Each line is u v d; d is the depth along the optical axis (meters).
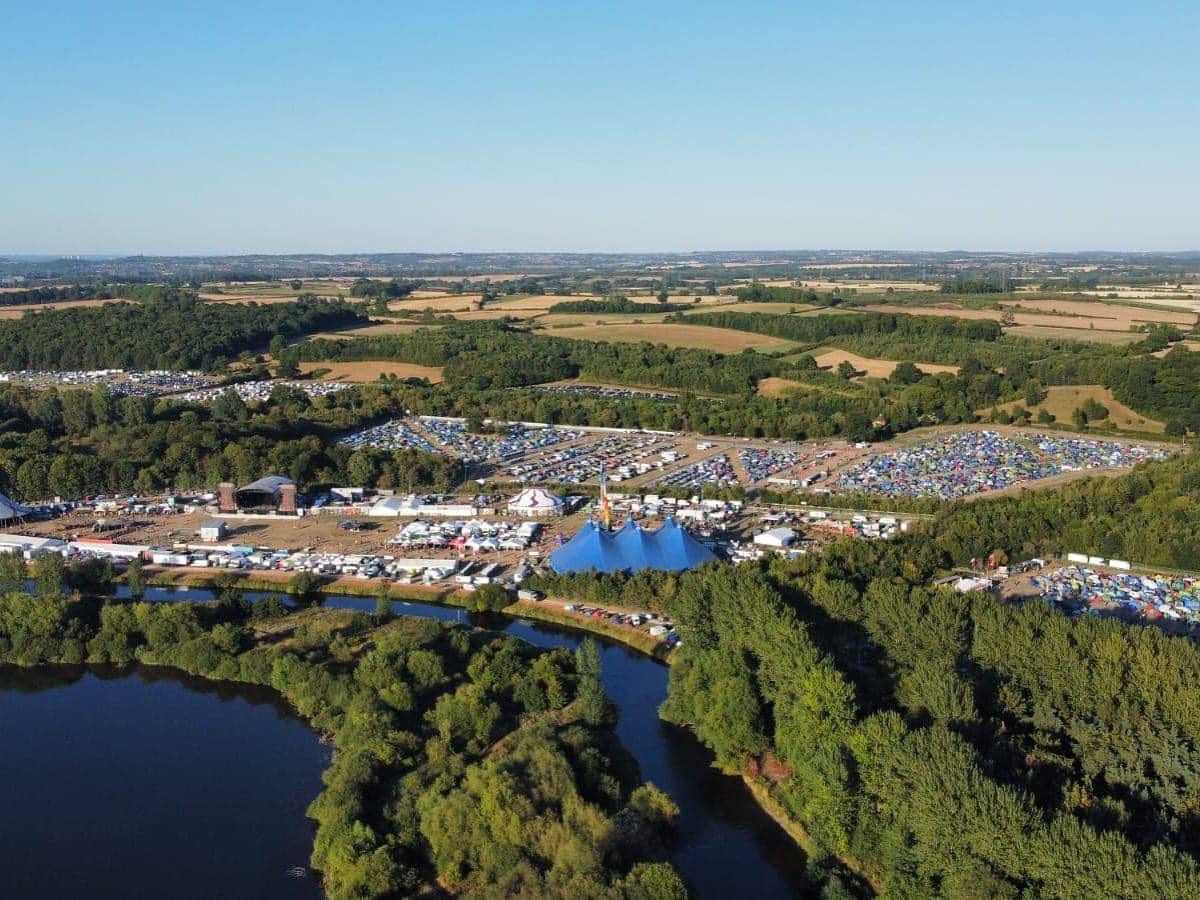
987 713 159.12
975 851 125.25
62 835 152.12
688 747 179.75
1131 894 112.94
